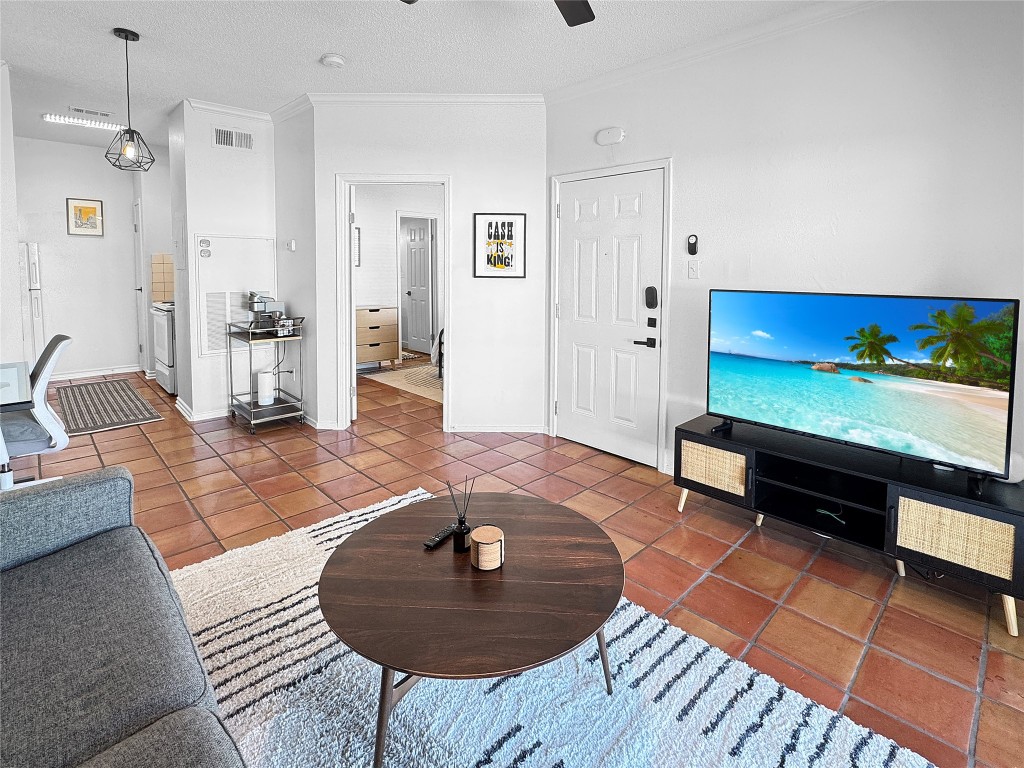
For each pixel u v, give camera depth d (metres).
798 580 2.45
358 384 6.34
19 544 1.58
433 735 1.62
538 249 4.33
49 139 5.99
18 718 1.05
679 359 3.54
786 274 3.01
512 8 2.86
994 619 2.19
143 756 0.95
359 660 1.91
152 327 6.34
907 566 2.56
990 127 2.35
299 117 4.47
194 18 3.02
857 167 2.73
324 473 3.65
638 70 3.55
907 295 2.42
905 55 2.55
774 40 2.96
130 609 1.36
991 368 2.12
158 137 5.77
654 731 1.65
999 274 2.37
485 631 1.40
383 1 2.80
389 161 4.30
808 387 2.66
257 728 1.63
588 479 3.58
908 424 2.36
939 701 1.78
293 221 4.69
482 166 4.27
